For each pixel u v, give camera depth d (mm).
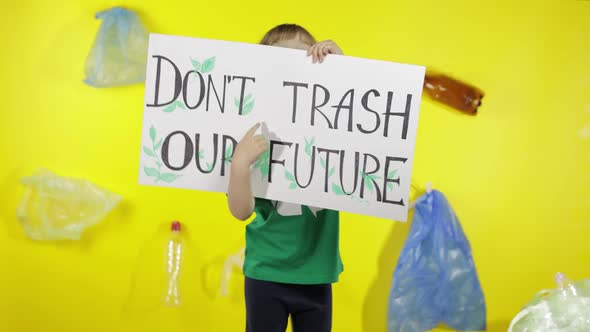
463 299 2246
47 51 2238
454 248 2238
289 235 1462
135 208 2273
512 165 2244
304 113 1433
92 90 2246
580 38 2199
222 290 2285
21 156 2268
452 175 2256
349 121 1423
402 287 2240
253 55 1438
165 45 1454
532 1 2197
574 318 1873
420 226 2227
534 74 2215
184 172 1465
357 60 1412
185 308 2299
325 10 2219
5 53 2242
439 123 2242
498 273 2271
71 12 2229
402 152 1412
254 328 1501
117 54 2225
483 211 2258
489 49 2211
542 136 2230
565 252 2258
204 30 2238
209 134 1454
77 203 2262
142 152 1470
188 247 2281
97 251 2281
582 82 2209
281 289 1476
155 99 1464
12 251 2277
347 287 2297
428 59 2217
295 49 1436
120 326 2305
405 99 1405
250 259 1496
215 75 1447
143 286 2291
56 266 2287
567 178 2238
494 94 2223
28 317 2303
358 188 1429
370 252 2285
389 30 2215
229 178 1450
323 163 1435
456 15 2205
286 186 1445
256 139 1395
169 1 2230
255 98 1441
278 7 2225
